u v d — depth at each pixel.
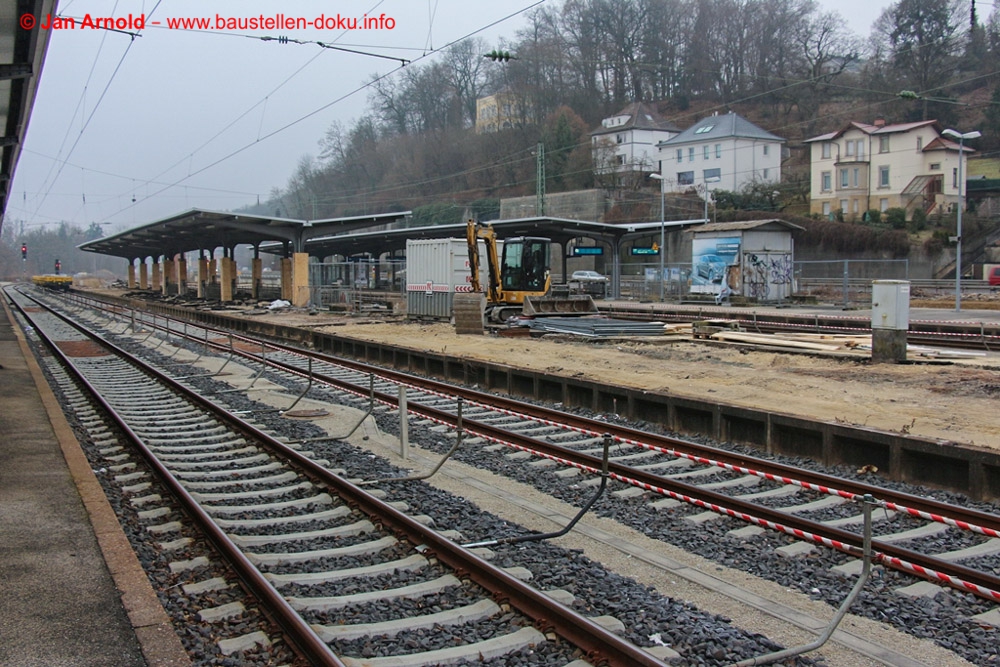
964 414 13.23
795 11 91.38
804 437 12.22
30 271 191.12
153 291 87.62
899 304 18.88
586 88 95.62
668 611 6.36
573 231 54.56
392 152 104.38
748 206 76.00
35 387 17.84
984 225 62.75
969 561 7.75
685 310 40.38
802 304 44.53
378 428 14.09
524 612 6.15
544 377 17.67
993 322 30.30
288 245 57.00
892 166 71.06
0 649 5.36
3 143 19.28
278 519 8.81
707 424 13.84
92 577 6.64
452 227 54.47
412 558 7.44
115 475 10.63
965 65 79.75
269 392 18.25
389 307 47.00
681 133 88.62
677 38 95.44
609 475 9.19
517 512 9.30
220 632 5.92
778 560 7.72
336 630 5.93
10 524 7.96
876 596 6.82
